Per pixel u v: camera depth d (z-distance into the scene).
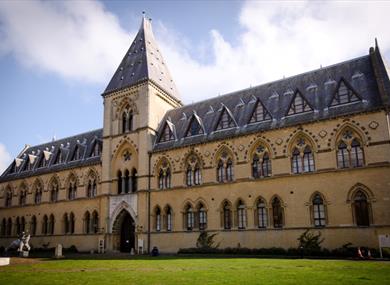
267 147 38.19
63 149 62.81
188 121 47.62
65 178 57.38
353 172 32.53
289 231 34.88
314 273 19.12
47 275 20.94
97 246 49.88
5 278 19.70
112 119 52.38
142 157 47.19
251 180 38.25
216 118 44.78
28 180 63.41
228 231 38.66
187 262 28.23
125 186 49.00
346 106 34.69
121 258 35.56
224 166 40.84
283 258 31.17
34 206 60.59
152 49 56.69
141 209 45.53
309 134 35.69
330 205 33.16
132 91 50.91
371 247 30.47
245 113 42.50
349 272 19.41
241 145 39.88
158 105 51.19
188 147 43.94
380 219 30.50
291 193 35.53
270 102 41.22
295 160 36.41
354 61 38.22
